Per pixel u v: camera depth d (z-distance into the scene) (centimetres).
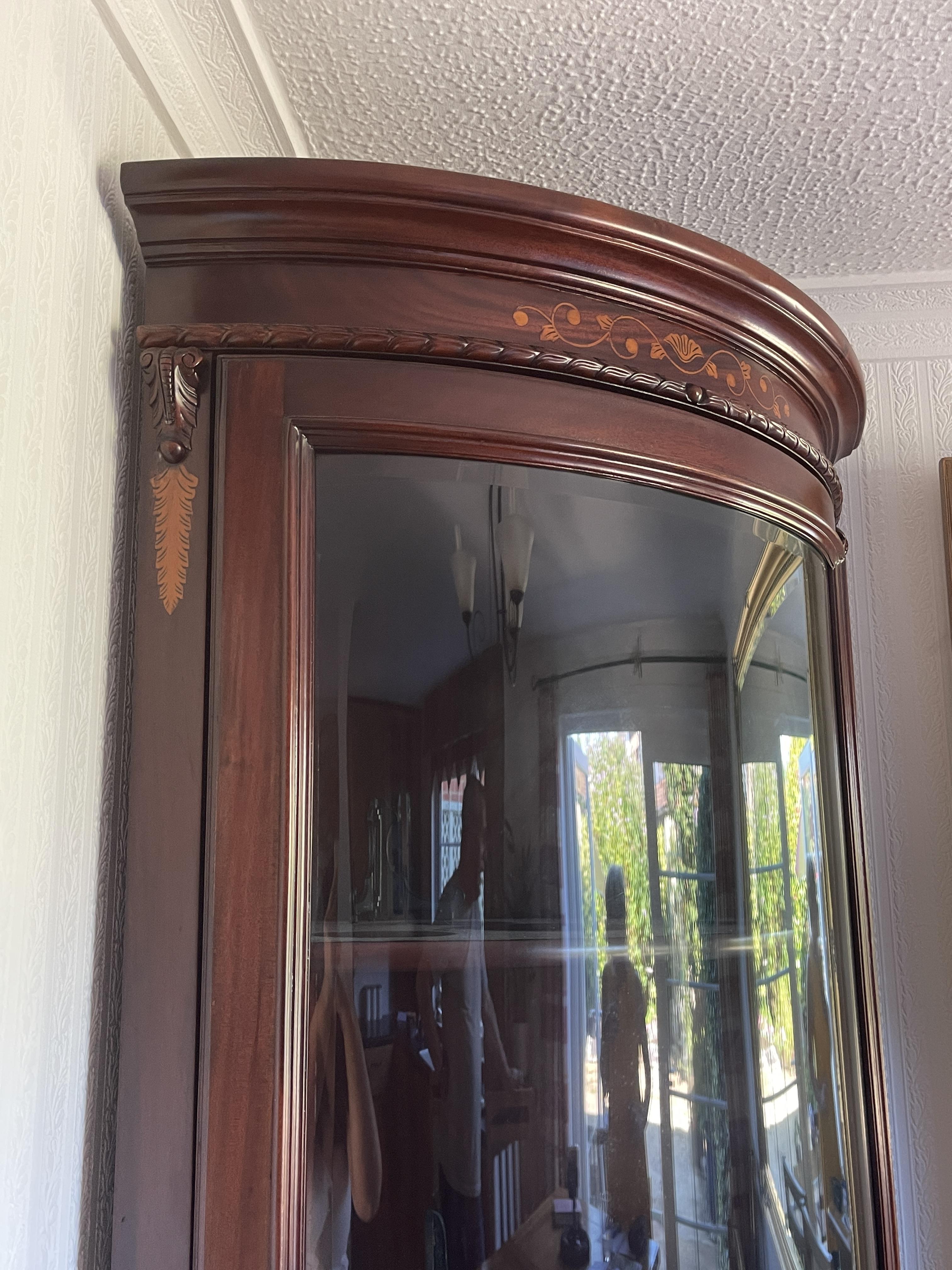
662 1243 61
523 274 62
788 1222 66
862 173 103
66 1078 54
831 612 82
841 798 79
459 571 60
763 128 94
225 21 75
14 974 49
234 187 57
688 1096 63
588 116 92
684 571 68
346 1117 54
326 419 58
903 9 79
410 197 58
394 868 57
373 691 58
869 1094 75
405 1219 54
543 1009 60
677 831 65
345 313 59
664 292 66
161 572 57
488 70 85
